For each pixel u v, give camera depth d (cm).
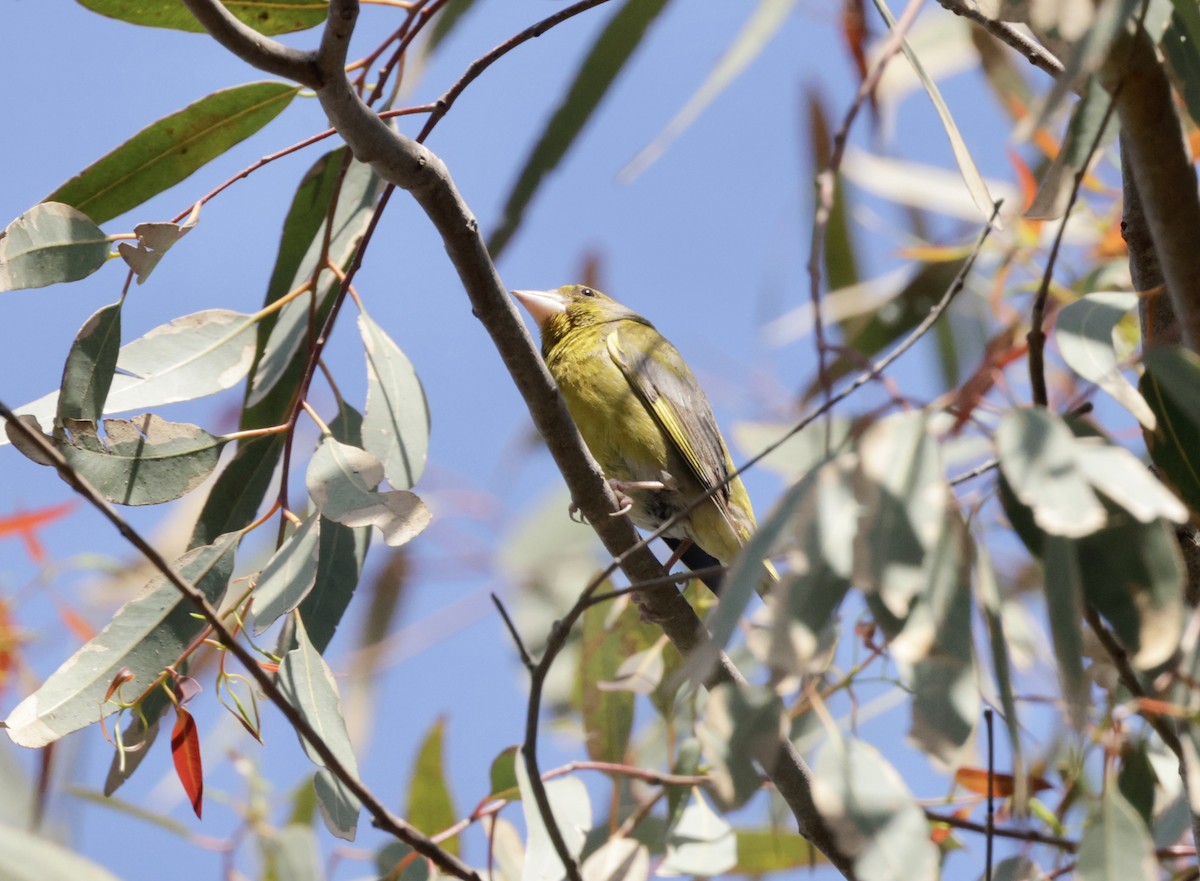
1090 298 548
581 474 678
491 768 729
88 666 611
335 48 527
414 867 691
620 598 836
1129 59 481
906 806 448
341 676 695
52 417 650
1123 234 613
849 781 453
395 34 640
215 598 631
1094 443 439
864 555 411
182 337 676
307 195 742
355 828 588
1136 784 646
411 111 598
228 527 721
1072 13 496
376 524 605
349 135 562
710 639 422
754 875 840
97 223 685
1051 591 435
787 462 1006
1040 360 485
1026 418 431
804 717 744
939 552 438
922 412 439
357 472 619
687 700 840
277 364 708
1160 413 545
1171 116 493
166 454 638
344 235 737
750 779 459
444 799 845
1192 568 585
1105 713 607
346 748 604
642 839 777
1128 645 457
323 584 687
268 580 615
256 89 672
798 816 654
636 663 807
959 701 432
